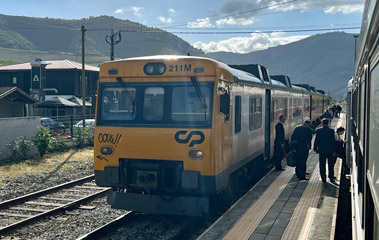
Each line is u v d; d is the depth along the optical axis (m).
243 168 10.30
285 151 11.88
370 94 3.70
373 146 3.24
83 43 25.20
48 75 41.81
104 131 7.68
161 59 7.42
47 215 8.40
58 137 19.70
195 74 7.23
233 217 7.15
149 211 7.41
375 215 3.00
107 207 9.18
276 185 9.74
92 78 44.94
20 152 16.97
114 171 7.61
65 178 12.80
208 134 7.09
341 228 8.12
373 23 3.13
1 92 26.52
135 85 7.57
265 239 5.96
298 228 6.45
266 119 12.40
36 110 37.44
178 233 7.11
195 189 7.15
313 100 27.84
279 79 16.45
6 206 9.23
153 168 7.38
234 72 8.52
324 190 9.13
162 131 7.29
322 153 9.95
